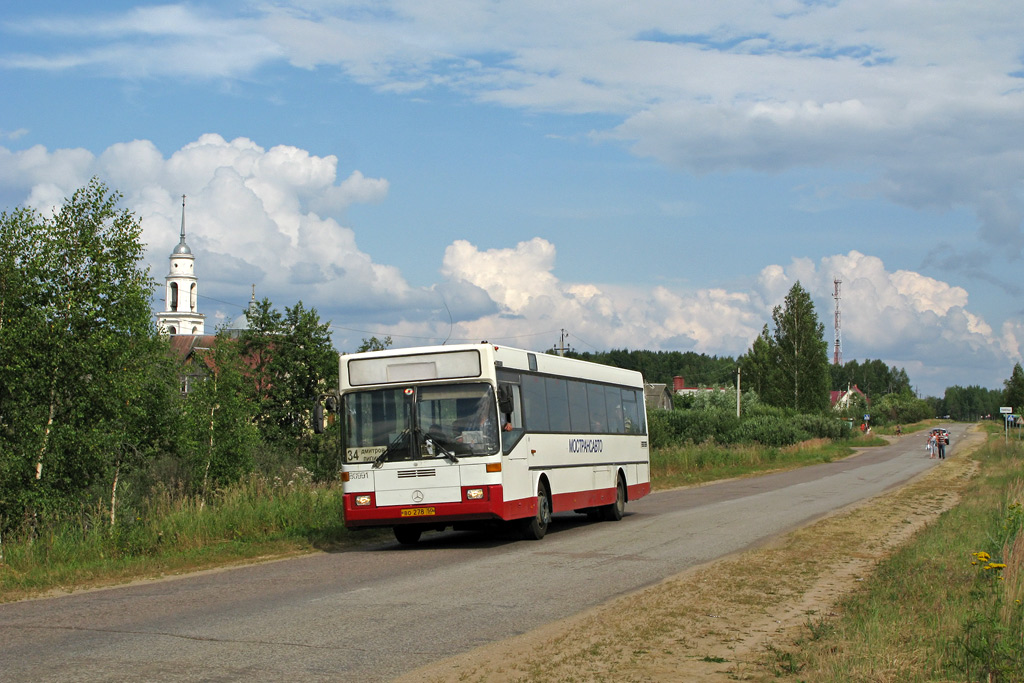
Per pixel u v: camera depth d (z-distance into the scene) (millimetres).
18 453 15688
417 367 15867
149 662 7367
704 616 9242
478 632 8516
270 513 17625
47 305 16297
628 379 23203
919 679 6465
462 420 15617
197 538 15898
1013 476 30266
